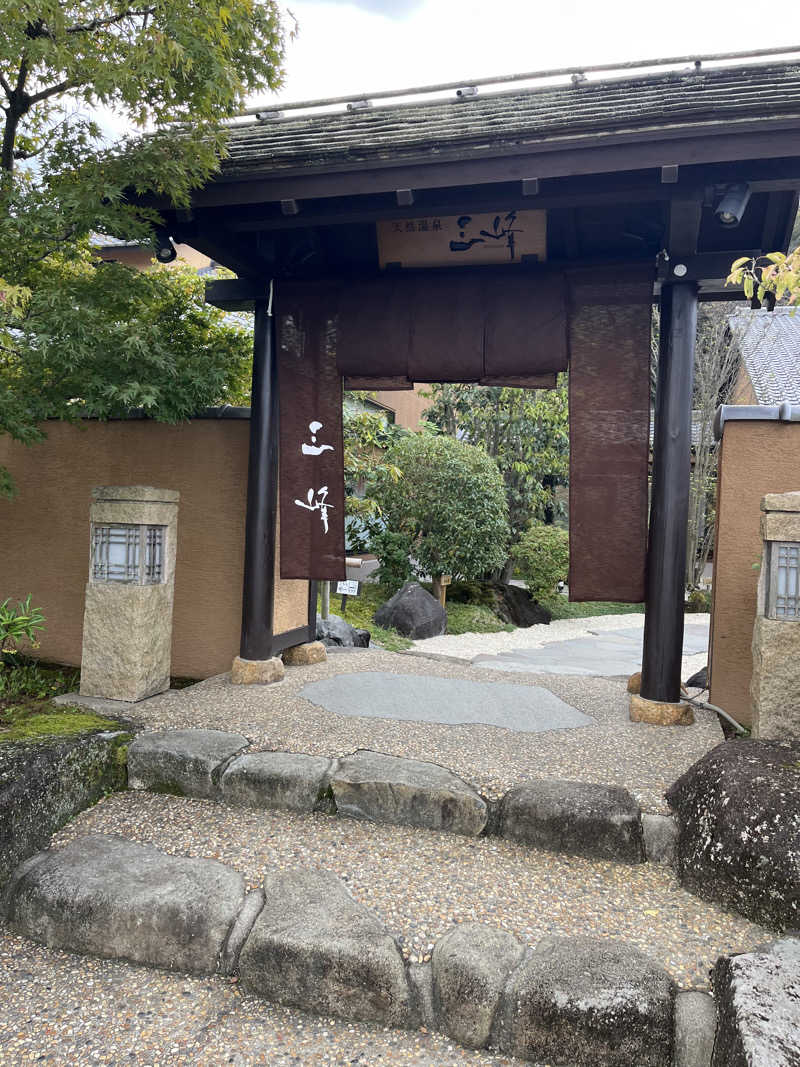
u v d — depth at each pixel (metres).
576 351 4.21
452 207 4.02
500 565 11.12
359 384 4.72
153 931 2.41
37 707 4.12
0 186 3.84
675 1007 2.00
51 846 2.88
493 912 2.42
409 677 4.83
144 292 4.25
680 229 3.84
